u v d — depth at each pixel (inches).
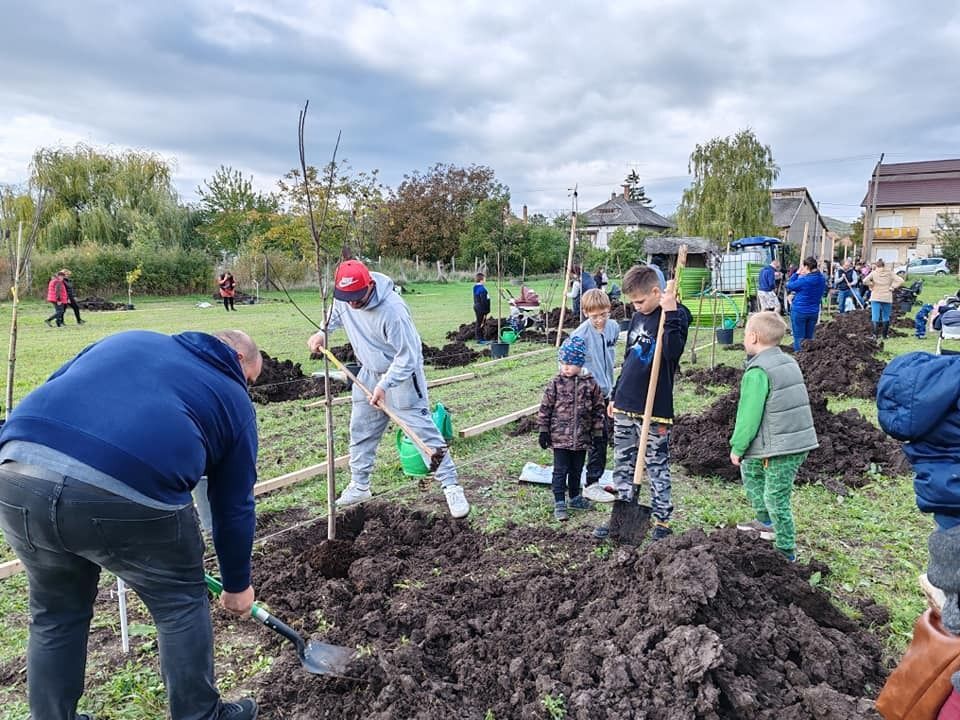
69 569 89.3
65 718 97.9
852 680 112.8
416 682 111.8
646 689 105.7
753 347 160.6
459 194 1819.6
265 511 207.5
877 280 546.6
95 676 122.6
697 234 1606.8
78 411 81.7
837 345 422.3
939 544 74.5
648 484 225.3
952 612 74.0
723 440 242.8
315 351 207.0
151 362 88.9
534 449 267.4
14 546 86.2
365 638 130.3
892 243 2186.3
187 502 88.3
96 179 1330.0
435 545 180.9
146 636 135.7
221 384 93.4
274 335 650.2
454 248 1808.6
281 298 1191.6
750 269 708.0
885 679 116.1
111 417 81.6
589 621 126.5
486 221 1702.8
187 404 87.6
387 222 1770.4
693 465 233.0
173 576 90.2
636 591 130.0
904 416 77.2
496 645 123.2
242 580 101.7
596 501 207.6
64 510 79.1
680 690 104.4
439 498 214.4
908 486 217.6
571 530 187.3
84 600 95.9
